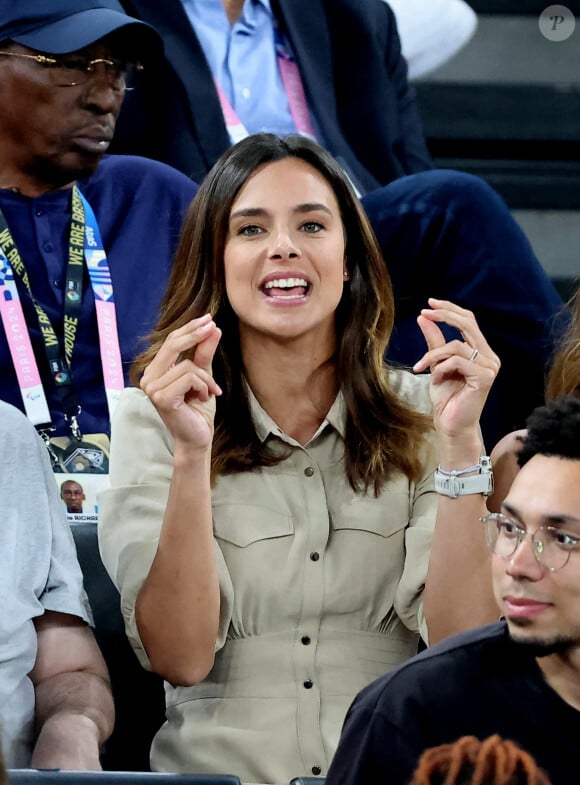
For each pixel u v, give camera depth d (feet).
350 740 17.40
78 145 34.94
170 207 37.35
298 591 25.88
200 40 41.73
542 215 51.39
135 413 27.22
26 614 25.45
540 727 16.85
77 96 34.65
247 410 27.20
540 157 52.75
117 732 27.78
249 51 42.16
